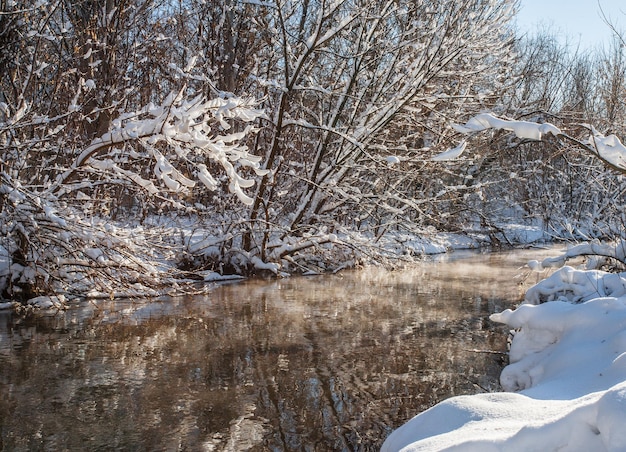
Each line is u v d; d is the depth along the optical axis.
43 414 5.62
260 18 14.12
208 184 6.83
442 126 15.20
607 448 2.63
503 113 16.55
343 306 10.59
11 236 10.02
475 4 14.18
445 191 15.10
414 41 14.64
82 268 10.19
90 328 8.73
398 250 17.27
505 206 21.45
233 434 5.23
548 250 19.80
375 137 14.56
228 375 6.74
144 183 8.72
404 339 8.34
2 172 9.27
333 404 5.91
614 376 4.21
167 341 8.11
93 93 12.06
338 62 15.62
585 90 25.48
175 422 5.46
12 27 10.16
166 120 7.55
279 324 9.17
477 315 9.88
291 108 15.59
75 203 11.35
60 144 10.14
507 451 2.94
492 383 6.50
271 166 13.50
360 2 13.99
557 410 3.43
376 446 5.00
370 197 15.05
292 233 14.88
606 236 9.31
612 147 5.58
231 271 14.00
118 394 6.13
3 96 11.03
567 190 14.23
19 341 8.01
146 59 13.49
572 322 5.60
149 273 9.85
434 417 3.79
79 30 12.51
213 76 14.67
